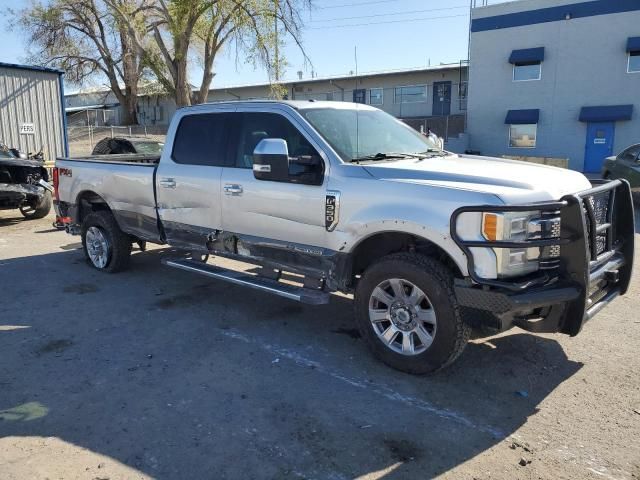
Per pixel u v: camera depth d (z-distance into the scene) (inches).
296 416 142.5
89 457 124.9
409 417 142.1
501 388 157.6
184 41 1010.1
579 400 150.7
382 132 207.8
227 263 299.1
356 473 119.7
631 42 967.0
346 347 187.3
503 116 1125.1
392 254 165.5
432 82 1482.5
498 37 1104.2
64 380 162.6
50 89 695.1
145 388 157.6
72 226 293.4
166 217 234.8
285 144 173.6
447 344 155.0
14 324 208.1
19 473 118.9
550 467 121.6
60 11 1454.2
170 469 120.7
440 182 157.9
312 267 186.5
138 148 567.5
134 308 226.7
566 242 148.5
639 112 992.9
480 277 146.0
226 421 140.0
